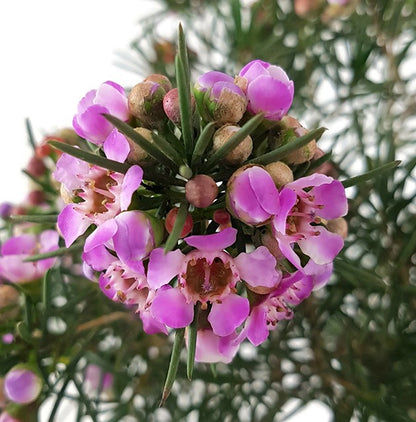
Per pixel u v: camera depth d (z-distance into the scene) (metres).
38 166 0.08
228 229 0.05
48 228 0.08
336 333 0.11
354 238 0.09
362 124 0.10
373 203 0.09
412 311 0.09
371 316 0.09
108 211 0.05
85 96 0.05
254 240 0.05
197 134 0.05
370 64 0.10
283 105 0.05
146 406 0.10
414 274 0.09
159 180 0.05
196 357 0.05
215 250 0.05
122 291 0.05
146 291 0.05
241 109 0.05
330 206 0.05
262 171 0.05
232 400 0.10
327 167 0.08
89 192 0.05
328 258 0.05
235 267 0.05
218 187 0.05
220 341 0.05
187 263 0.05
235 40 0.10
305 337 0.10
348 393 0.09
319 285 0.06
